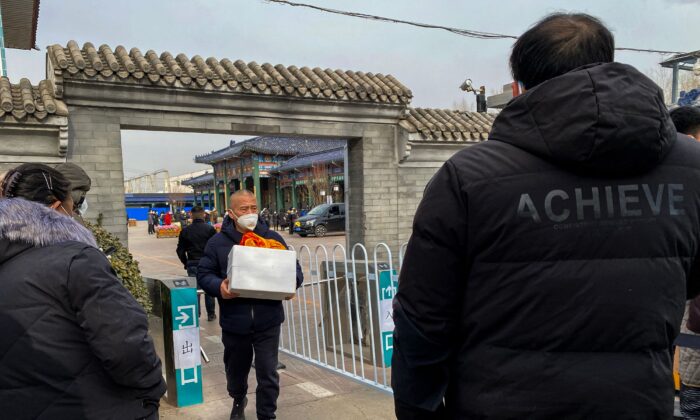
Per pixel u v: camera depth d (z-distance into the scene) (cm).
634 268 112
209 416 366
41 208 163
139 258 1920
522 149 118
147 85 649
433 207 122
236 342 328
